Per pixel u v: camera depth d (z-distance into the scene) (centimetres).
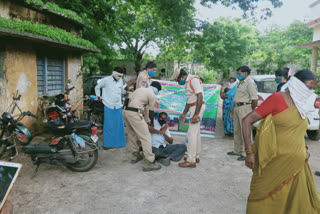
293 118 212
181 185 375
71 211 305
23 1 568
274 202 221
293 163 215
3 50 511
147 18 2092
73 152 402
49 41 540
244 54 2795
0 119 443
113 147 493
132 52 2131
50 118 462
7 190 153
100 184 376
